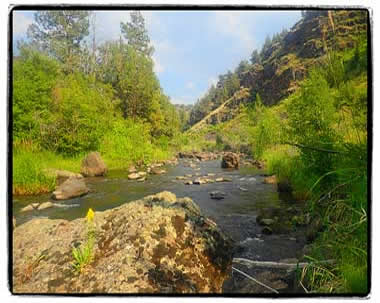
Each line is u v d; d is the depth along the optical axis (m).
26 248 2.22
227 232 3.36
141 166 10.75
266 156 10.41
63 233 2.36
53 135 7.40
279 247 2.89
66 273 1.93
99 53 15.73
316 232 2.95
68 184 5.52
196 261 2.15
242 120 22.34
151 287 1.82
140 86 16.38
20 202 4.91
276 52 32.06
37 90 6.74
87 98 10.31
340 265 1.92
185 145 22.31
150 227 2.25
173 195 2.88
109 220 2.45
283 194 5.41
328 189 2.72
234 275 2.32
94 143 9.40
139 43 15.59
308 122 4.02
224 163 10.61
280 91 20.12
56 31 9.20
